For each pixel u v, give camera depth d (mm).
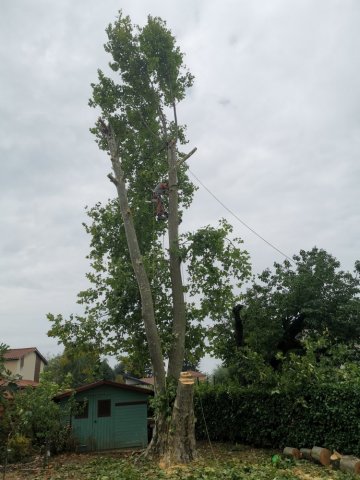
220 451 15445
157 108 17688
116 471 10906
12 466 14117
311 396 13820
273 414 15375
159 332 15391
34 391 15320
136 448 18141
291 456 13148
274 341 22875
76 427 18250
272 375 15484
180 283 14977
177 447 11836
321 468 11430
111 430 18453
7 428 13836
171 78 17625
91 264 16906
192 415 12227
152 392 19219
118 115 17422
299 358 14938
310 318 22188
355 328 22156
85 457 15898
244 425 17016
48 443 15398
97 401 18719
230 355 21094
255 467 10320
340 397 12812
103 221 16922
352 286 23500
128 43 17203
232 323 22656
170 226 15602
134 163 17625
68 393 18406
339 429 12664
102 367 17000
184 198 17875
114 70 17562
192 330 16484
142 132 17438
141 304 14883
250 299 23922
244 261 16094
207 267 15336
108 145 16375
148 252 16828
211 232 14508
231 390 17625
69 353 16266
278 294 23656
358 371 13281
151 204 17062
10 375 12906
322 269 23516
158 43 17125
